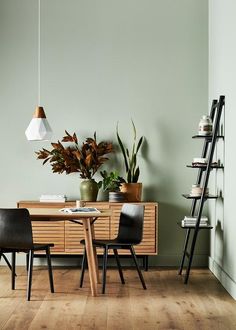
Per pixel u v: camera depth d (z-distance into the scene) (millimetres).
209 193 6988
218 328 4375
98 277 5973
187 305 5070
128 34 7062
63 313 4773
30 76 7051
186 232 7035
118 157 7062
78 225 6723
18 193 7039
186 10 7066
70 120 7059
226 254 5871
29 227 5203
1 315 4715
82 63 7059
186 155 7055
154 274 6527
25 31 7043
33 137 5754
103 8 7051
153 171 7066
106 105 7059
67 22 7051
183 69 7062
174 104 7062
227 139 5875
